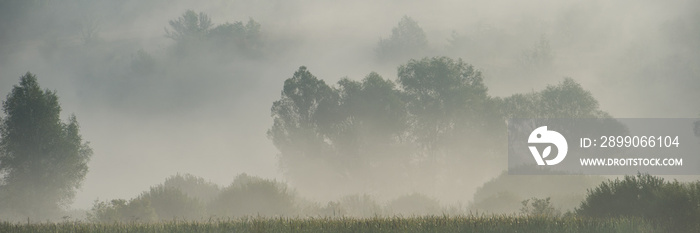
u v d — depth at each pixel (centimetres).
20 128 4359
